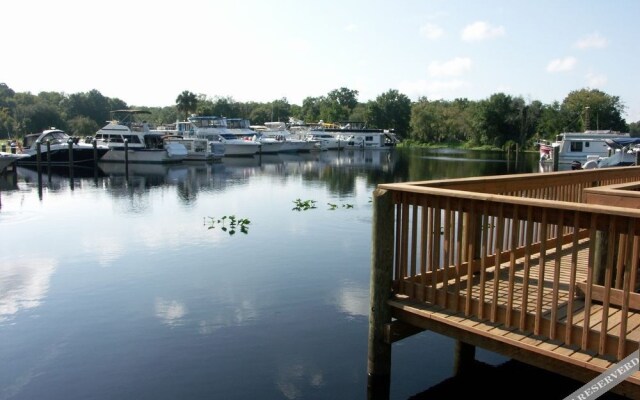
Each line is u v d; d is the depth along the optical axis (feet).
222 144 157.79
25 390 19.60
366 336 24.59
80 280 33.63
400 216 17.69
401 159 172.55
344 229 51.06
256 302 29.27
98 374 20.88
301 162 154.81
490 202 15.02
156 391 19.58
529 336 14.29
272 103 369.91
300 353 22.80
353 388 19.72
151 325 25.95
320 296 30.25
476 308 15.85
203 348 23.27
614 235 12.48
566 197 23.81
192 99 287.28
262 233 48.98
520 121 243.60
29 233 48.98
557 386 20.11
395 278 18.01
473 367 21.67
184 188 87.25
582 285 16.30
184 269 36.19
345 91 419.13
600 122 241.76
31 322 26.35
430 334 25.17
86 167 127.34
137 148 136.26
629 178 27.71
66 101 344.90
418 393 19.57
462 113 302.04
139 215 59.67
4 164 103.35
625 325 12.43
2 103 289.53
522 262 20.74
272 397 19.15
